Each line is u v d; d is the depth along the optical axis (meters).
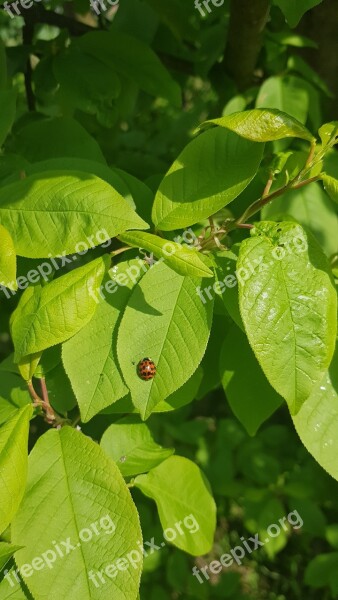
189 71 0.42
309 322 0.21
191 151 0.24
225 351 0.26
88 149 0.32
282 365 0.21
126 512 0.22
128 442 0.27
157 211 0.24
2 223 0.23
